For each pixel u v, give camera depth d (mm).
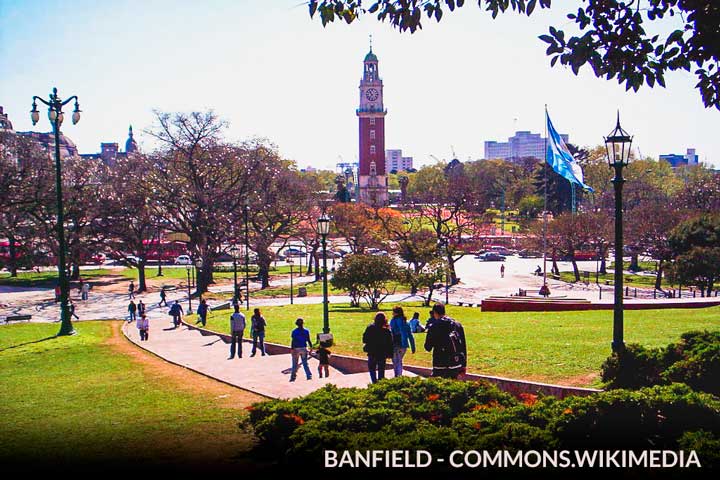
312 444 8602
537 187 105312
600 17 9523
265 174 60000
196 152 56875
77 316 43906
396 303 45406
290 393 14992
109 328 35719
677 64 9492
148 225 59969
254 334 21703
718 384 11398
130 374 18766
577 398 9383
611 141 13438
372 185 130250
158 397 15148
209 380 17219
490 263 89188
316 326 27266
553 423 8586
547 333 20516
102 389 16484
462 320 26109
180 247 81688
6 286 64312
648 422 8734
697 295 51812
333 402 10281
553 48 9703
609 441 8305
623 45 9492
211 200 55375
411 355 18297
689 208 75625
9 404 14945
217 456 9984
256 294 56094
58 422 12914
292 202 62281
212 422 12320
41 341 28078
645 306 28219
